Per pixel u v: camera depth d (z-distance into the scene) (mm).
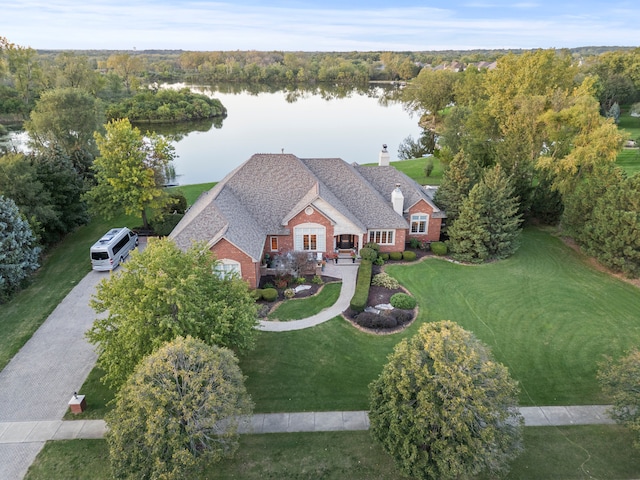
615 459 18672
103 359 20188
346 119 123938
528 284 33281
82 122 59000
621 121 93500
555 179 42000
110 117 110625
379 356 25172
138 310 19094
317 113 133750
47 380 23484
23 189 35938
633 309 29984
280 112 135500
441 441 15359
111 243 35406
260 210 36938
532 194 44688
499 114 54625
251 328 22297
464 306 30250
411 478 17484
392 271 35125
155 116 114375
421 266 36125
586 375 23828
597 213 34562
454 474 15000
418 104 121188
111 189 40500
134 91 136875
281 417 20906
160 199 42469
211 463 16781
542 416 21078
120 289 20516
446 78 107312
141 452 15312
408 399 16281
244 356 25109
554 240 41500
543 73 52250
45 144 56188
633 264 33156
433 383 15672
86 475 17953
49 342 26562
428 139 97375
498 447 15867
